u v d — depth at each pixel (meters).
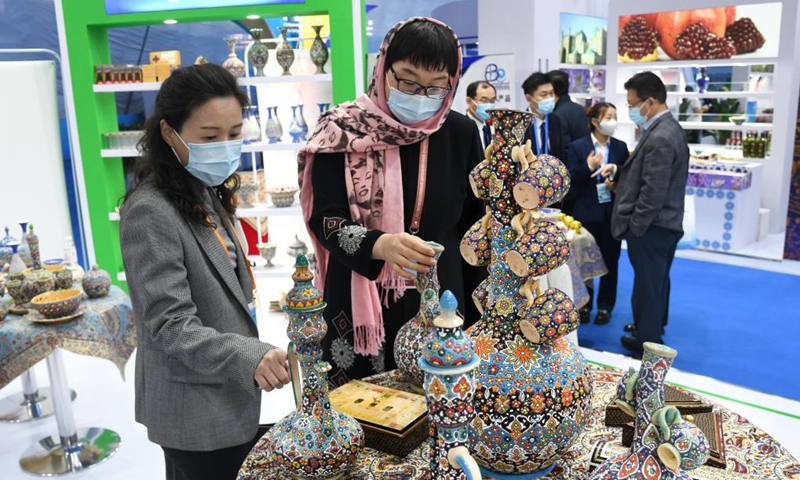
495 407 1.02
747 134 7.04
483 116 4.59
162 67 4.36
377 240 1.48
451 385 0.88
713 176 6.36
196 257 1.47
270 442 1.23
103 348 2.82
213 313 1.51
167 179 1.47
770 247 6.54
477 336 1.10
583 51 8.00
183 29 7.19
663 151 3.51
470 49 7.90
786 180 7.02
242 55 6.34
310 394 1.17
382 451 1.27
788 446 2.82
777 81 6.67
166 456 1.71
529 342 1.05
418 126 1.70
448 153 1.74
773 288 5.38
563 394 1.02
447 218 1.71
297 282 1.15
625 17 7.13
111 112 4.67
